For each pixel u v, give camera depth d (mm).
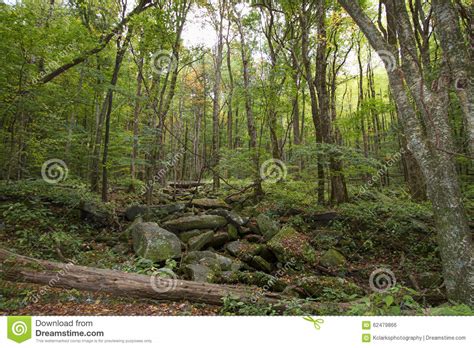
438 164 4832
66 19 9539
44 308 4309
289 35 13562
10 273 4723
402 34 5293
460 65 4703
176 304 4691
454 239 4605
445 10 4938
